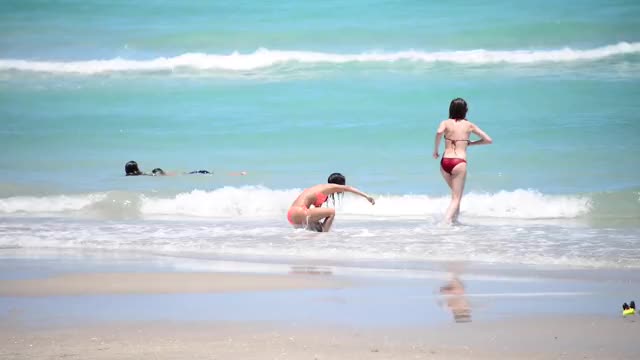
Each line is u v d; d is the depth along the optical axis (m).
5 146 75.44
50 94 93.00
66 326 24.53
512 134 74.69
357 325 24.31
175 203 54.28
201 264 35.66
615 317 25.00
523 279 31.45
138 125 82.19
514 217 49.78
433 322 24.61
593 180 59.59
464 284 30.61
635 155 66.75
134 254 38.62
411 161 67.38
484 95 87.81
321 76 95.88
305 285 30.72
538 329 23.62
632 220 47.16
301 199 44.91
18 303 27.92
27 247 40.97
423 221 48.38
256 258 37.22
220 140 76.38
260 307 26.97
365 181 60.94
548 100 85.44
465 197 53.31
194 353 21.39
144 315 25.92
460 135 47.91
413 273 33.06
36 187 60.78
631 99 84.62
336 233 43.69
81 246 41.19
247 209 53.59
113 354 21.41
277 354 21.22
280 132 77.94
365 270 33.81
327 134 76.75
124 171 66.69
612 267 33.78
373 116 82.12
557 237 41.41
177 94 91.81
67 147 75.25
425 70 96.94
